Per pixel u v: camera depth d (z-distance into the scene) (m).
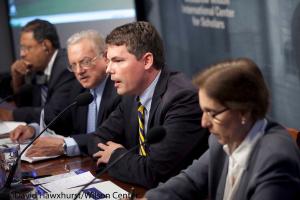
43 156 2.58
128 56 2.25
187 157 2.18
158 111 2.28
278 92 3.21
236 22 3.57
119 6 5.11
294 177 1.48
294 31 3.00
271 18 3.19
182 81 2.31
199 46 4.14
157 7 4.79
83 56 2.82
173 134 2.16
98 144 2.36
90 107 2.98
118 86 2.31
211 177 1.76
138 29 2.27
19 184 2.10
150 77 2.31
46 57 3.83
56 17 5.25
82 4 5.17
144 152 2.33
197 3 4.09
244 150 1.58
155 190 1.85
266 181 1.48
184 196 1.84
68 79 3.42
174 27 4.52
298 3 2.94
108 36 2.32
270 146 1.53
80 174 2.24
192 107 2.21
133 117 2.45
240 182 1.59
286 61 3.10
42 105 4.03
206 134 2.23
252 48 3.42
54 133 3.14
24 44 3.82
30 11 5.33
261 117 1.53
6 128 3.28
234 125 1.51
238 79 1.47
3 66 5.57
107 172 2.25
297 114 3.06
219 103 1.47
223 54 3.80
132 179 2.13
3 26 5.52
